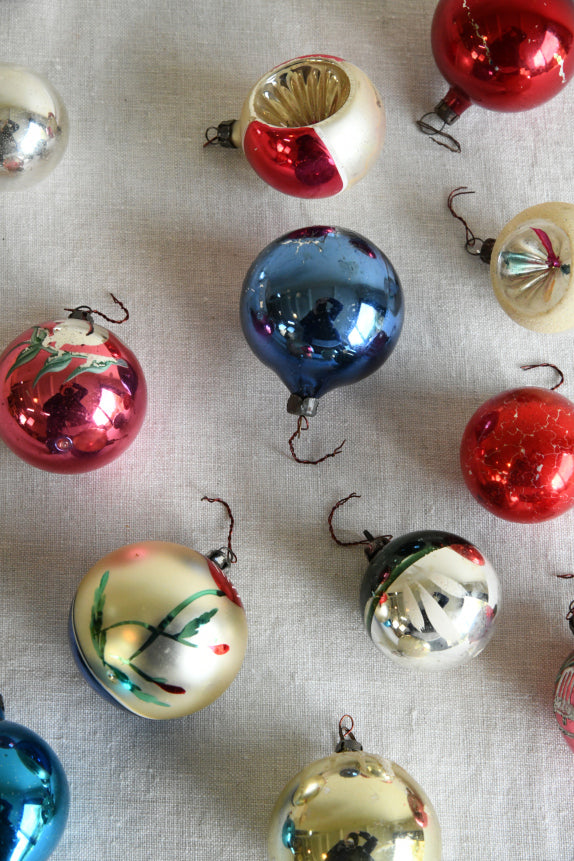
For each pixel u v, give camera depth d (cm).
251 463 54
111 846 51
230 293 55
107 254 55
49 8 56
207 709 52
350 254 50
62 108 52
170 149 55
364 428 55
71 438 49
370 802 48
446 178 56
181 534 54
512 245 52
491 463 51
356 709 53
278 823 49
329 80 52
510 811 52
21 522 53
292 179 52
